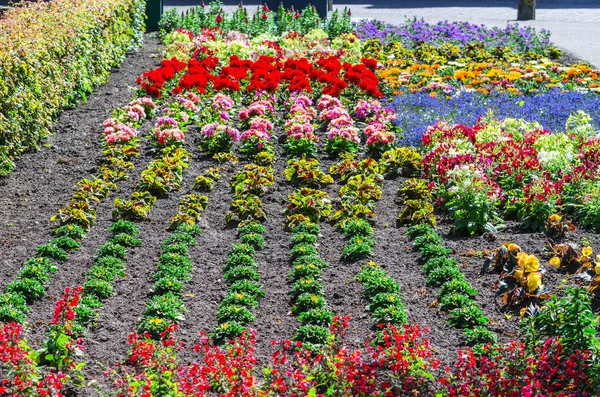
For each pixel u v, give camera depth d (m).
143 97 13.22
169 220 9.20
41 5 15.27
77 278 7.73
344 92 14.05
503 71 15.85
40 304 7.21
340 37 19.28
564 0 31.75
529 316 6.37
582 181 9.19
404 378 5.50
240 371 5.35
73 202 9.36
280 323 6.95
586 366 5.54
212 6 22.25
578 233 8.43
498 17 26.83
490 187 8.95
